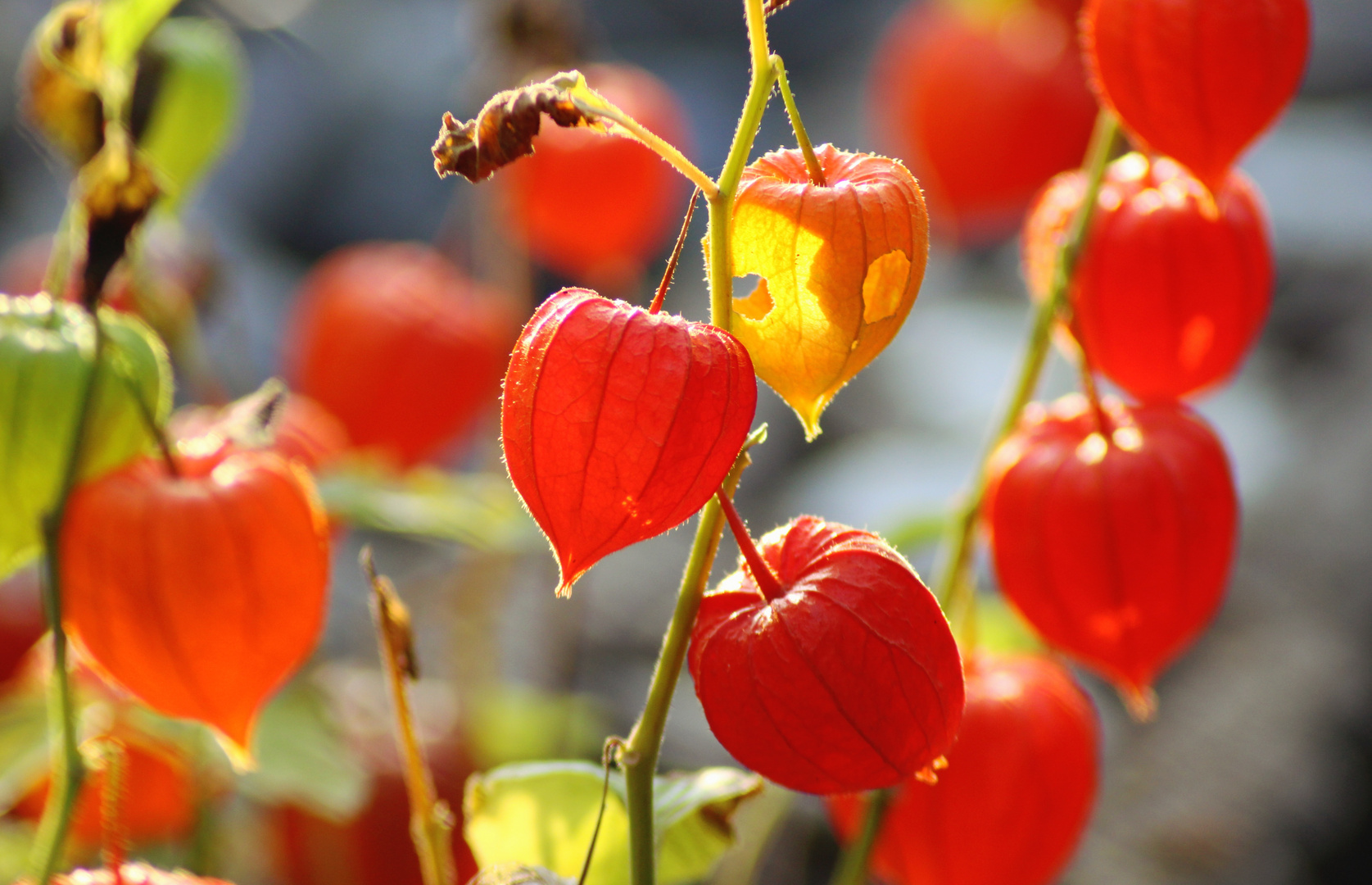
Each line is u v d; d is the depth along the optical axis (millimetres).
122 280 1070
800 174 881
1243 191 982
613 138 1361
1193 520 961
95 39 981
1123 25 936
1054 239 996
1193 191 978
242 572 946
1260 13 928
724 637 881
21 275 1254
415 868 1165
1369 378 2562
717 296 875
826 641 874
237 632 949
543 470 863
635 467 860
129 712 1073
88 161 993
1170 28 931
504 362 1406
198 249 1153
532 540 1161
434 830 946
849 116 3451
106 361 956
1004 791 980
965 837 983
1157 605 966
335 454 1164
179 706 958
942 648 883
